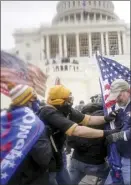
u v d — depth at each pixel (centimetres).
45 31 6303
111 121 457
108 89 481
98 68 496
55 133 403
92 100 698
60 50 6066
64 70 2570
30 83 229
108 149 466
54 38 6181
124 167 433
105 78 488
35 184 356
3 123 330
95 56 504
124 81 451
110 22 5216
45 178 368
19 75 224
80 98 2231
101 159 509
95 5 6234
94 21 5794
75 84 2320
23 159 335
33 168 352
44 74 246
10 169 332
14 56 224
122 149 429
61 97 414
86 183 586
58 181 468
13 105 335
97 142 493
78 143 500
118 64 496
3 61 219
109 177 453
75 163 523
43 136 350
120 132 418
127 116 436
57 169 408
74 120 466
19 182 347
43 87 244
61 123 392
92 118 474
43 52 6116
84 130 397
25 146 335
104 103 471
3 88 228
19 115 336
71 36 5984
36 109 373
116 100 450
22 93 332
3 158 332
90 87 1492
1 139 331
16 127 335
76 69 2511
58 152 403
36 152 341
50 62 2909
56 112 403
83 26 5619
